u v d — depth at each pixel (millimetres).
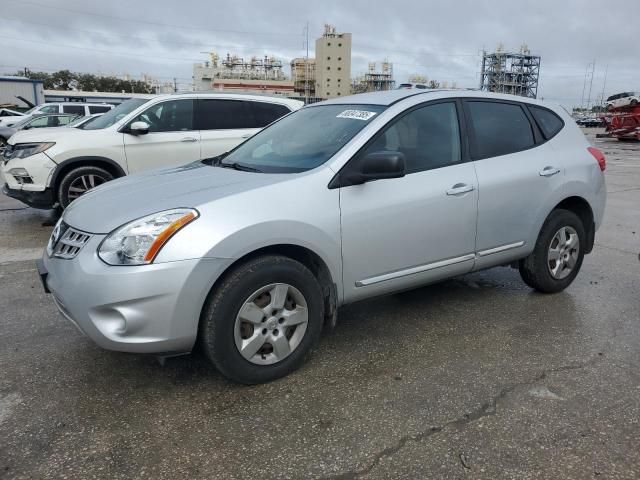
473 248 3938
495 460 2461
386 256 3477
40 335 3787
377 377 3219
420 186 3586
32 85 39156
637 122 30734
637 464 2436
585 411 2854
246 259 2975
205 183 3260
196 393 3039
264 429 2699
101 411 2859
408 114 3699
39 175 7109
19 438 2619
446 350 3586
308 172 3264
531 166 4207
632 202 9703
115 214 2918
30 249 6191
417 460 2463
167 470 2398
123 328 2719
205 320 2881
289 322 3129
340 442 2594
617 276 5242
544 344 3684
